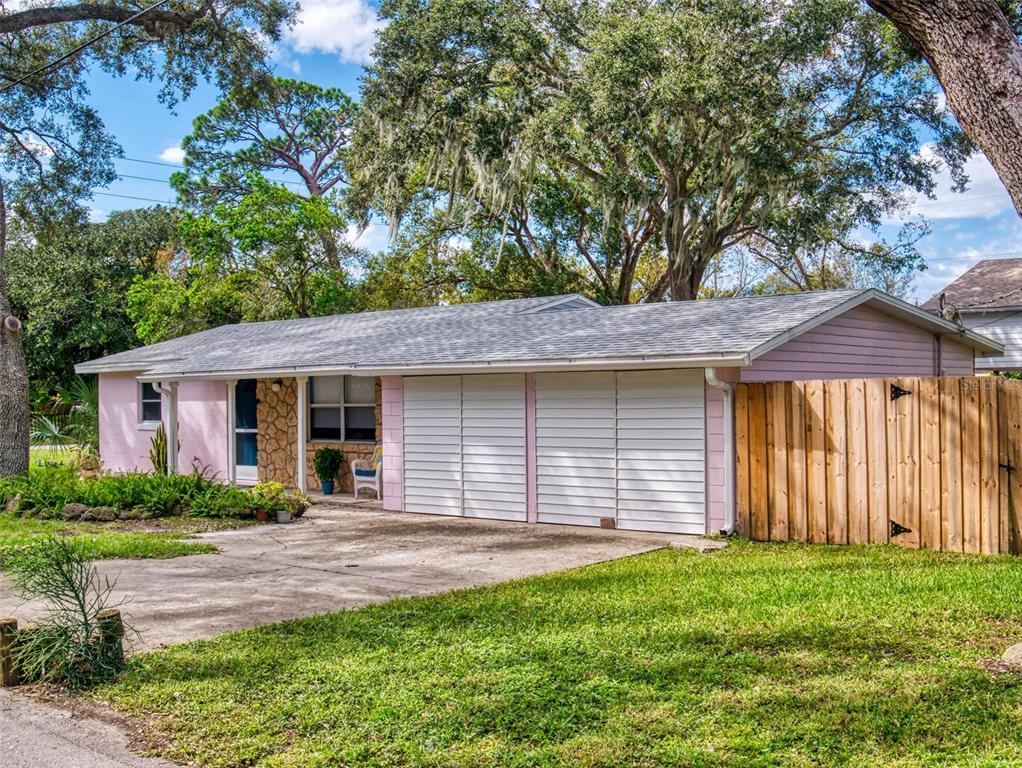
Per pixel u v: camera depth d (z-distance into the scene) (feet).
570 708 15.03
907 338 45.70
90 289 118.21
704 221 88.17
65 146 64.69
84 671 17.49
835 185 82.53
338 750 13.70
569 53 82.99
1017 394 27.50
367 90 80.23
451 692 15.97
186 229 95.40
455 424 42.19
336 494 51.39
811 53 74.74
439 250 105.81
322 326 61.82
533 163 78.59
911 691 15.28
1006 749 12.84
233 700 16.07
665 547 31.81
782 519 32.27
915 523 29.45
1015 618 19.66
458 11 76.02
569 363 35.55
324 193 129.39
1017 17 54.75
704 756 12.92
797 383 32.07
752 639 18.67
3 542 33.68
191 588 25.91
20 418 51.13
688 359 32.40
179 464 58.80
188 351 61.72
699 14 71.15
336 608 23.20
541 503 39.17
